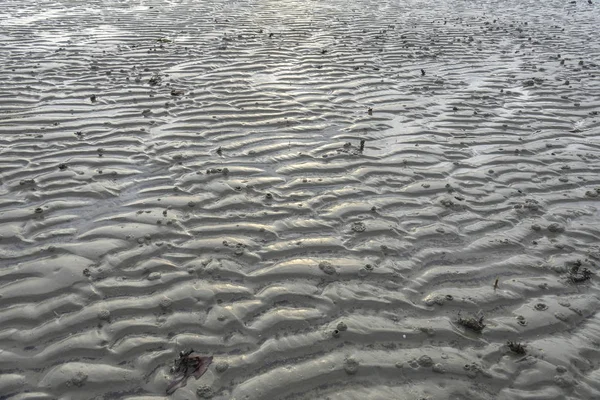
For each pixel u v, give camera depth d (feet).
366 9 53.52
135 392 9.98
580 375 10.55
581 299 12.70
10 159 18.88
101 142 20.48
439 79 29.84
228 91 26.71
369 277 13.32
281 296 12.55
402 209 16.48
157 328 11.46
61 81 27.58
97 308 11.93
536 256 14.34
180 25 42.09
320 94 26.78
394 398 9.95
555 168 19.45
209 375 10.32
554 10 55.98
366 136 21.86
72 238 14.44
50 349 10.80
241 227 15.21
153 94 25.85
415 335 11.50
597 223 15.94
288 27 42.75
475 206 16.76
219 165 18.88
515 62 34.04
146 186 17.38
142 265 13.43
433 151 20.62
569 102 26.53
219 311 11.99
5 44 34.68
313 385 10.20
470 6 58.18
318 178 18.20
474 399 10.00
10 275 12.88
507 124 23.54
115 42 35.94
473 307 12.40
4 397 9.77
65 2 52.16
